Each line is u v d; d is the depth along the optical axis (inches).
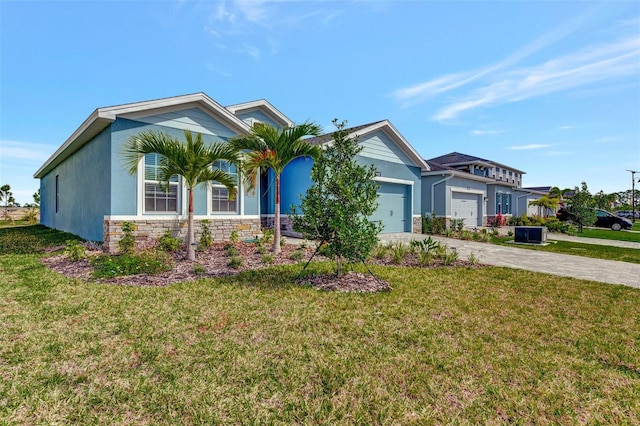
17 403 93.5
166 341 134.3
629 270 310.0
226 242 400.2
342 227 216.5
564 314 179.3
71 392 99.4
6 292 196.5
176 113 376.2
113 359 119.3
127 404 94.5
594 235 706.2
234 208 424.5
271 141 338.0
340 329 150.3
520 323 164.6
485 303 195.0
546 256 389.7
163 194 366.0
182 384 104.7
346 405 96.6
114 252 327.0
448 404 98.3
